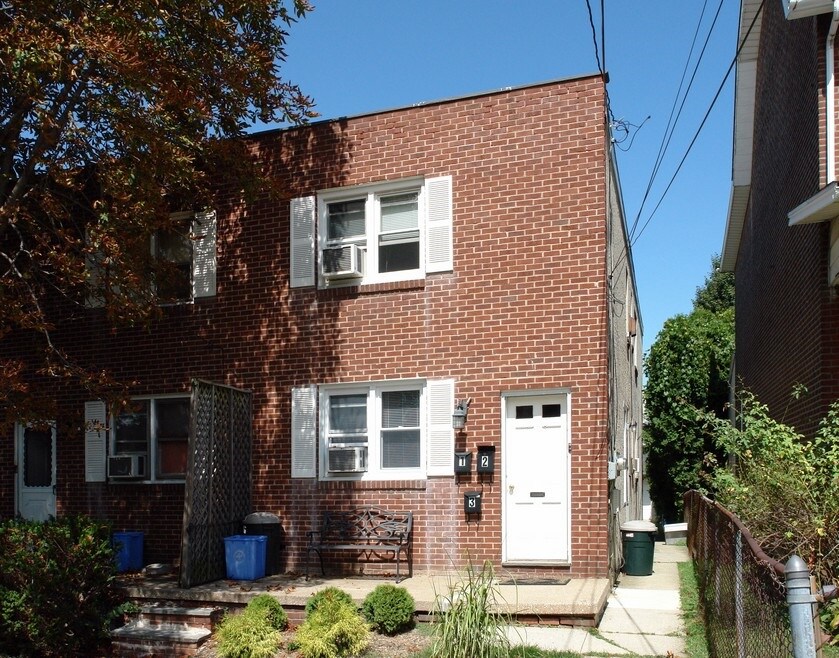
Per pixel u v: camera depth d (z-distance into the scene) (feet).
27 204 39.70
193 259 46.24
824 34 33.91
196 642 33.35
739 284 72.13
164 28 37.17
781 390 45.55
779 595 14.78
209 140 40.22
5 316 36.60
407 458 41.27
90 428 41.32
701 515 39.06
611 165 43.62
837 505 27.32
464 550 38.91
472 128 41.06
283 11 39.81
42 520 47.75
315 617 30.09
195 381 39.06
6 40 31.68
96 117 36.63
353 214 43.78
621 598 36.55
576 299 38.60
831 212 32.99
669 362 88.07
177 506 45.21
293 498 42.60
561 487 38.34
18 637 34.91
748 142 59.11
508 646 26.35
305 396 43.04
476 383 39.73
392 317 41.73
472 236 40.52
